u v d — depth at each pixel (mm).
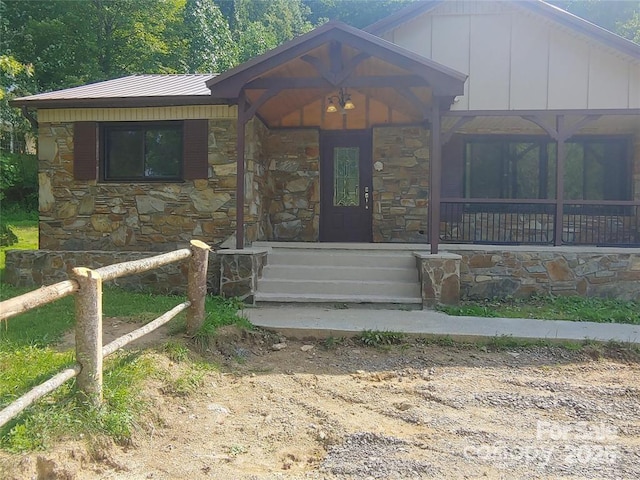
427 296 6520
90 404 2963
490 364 4668
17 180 17969
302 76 7336
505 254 7285
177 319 5309
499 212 9766
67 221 8430
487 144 10023
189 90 8391
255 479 2660
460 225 9734
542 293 7250
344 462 2861
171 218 8227
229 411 3570
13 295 6930
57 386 2729
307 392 3982
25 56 18812
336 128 9602
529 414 3588
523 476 2732
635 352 4941
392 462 2855
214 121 8109
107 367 3623
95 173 8344
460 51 8609
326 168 9727
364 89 8414
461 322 5707
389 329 5363
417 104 6730
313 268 7070
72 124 8383
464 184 10008
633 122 9320
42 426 2717
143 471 2695
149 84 9273
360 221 9680
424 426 3365
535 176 10031
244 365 4574
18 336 4699
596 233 9742
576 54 8391
